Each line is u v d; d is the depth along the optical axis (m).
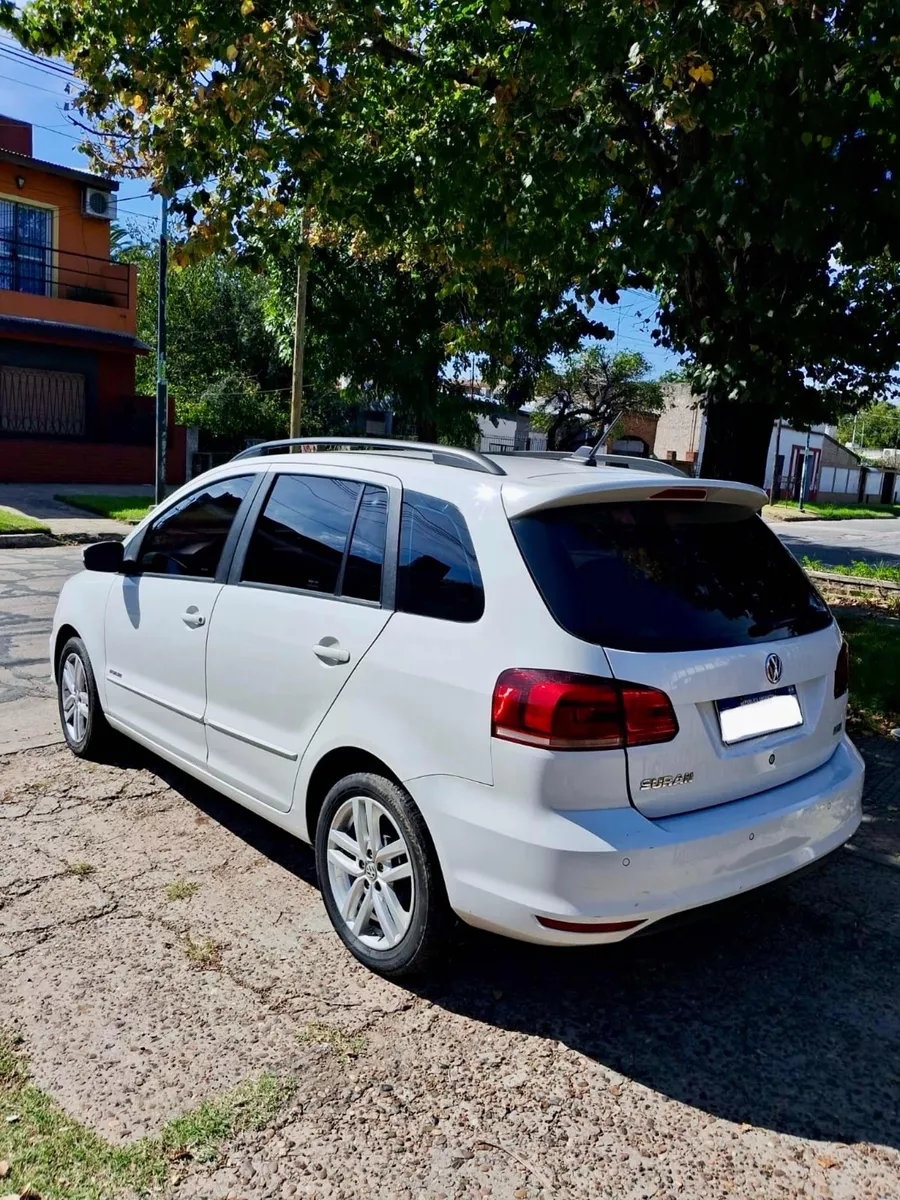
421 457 3.63
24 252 22.94
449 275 8.83
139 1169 2.35
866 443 86.75
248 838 4.31
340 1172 2.38
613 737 2.69
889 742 5.96
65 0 6.36
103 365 24.06
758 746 3.05
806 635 3.34
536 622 2.80
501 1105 2.65
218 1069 2.73
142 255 34.19
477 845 2.82
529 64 5.95
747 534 3.48
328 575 3.55
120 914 3.59
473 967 3.35
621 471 3.52
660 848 2.71
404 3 7.72
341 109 6.70
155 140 6.33
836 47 5.33
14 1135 2.44
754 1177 2.43
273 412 28.33
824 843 3.28
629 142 7.24
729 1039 3.00
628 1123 2.60
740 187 5.66
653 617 2.91
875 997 3.26
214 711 4.03
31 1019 2.92
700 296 7.53
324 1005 3.07
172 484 25.42
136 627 4.61
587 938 2.70
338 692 3.33
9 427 22.73
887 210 5.64
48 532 15.55
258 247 7.27
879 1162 2.50
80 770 5.08
